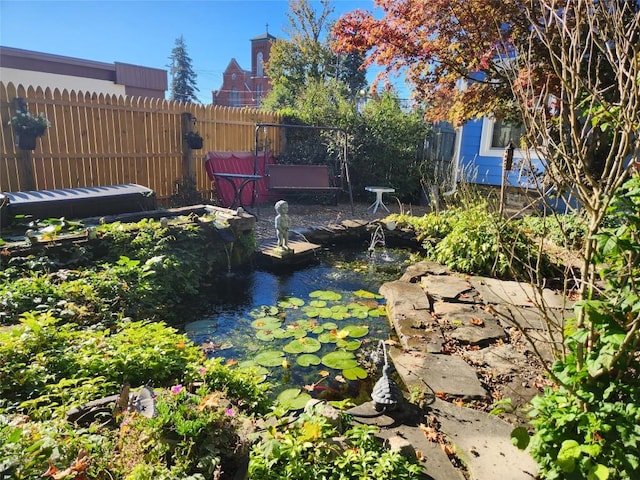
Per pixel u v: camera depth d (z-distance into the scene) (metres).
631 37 1.48
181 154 7.52
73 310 2.88
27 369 1.93
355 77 20.73
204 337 3.25
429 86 5.50
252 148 8.88
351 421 2.01
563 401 1.52
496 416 2.13
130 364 2.15
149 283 3.66
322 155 9.27
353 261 5.50
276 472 1.51
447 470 1.73
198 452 1.39
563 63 1.61
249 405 2.15
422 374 2.54
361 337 3.31
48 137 5.86
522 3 3.86
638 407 1.33
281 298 4.12
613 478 1.33
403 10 4.89
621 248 1.39
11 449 1.21
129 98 6.69
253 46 31.38
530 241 4.52
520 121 5.76
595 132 2.78
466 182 7.46
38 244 3.51
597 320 1.40
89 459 1.29
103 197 4.70
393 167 9.36
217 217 5.00
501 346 2.95
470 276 4.45
